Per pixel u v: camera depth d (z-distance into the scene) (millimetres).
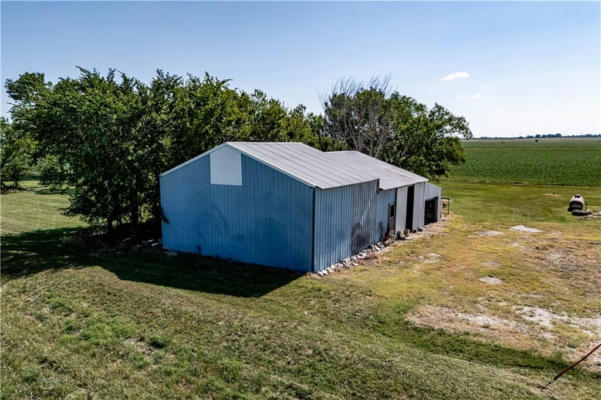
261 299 10133
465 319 9008
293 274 12172
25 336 8297
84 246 16562
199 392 6277
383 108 31891
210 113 18734
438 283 11562
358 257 14438
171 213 15664
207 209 14555
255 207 13273
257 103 26797
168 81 18844
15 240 17641
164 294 10281
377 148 31062
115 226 20109
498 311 9477
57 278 11875
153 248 16141
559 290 10969
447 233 19234
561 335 8203
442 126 33594
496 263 13734
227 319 8641
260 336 7875
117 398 6156
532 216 23875
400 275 12391
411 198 19578
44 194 34125
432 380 6344
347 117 33156
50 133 16016
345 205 13820
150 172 17328
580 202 24906
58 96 15570
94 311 9414
